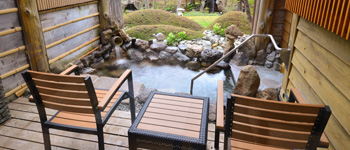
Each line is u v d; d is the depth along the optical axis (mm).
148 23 7375
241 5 8047
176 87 3998
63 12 4211
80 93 1709
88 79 1598
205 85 4062
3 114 2564
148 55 5406
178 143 1602
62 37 4246
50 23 3916
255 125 1417
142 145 1709
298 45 2670
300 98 1762
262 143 1480
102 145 1913
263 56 4680
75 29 4602
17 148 2225
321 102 2016
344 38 1660
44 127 1948
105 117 1930
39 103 1856
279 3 4605
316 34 2145
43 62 3711
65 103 1806
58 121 1950
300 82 2566
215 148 2125
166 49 5371
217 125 1511
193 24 7602
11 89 3205
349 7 1451
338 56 1725
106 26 5473
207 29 6887
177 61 5164
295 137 1397
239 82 3084
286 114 1318
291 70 2945
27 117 2730
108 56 5383
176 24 7453
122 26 6258
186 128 1711
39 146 2256
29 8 3338
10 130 2486
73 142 2295
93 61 5039
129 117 2709
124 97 2303
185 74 4527
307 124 1334
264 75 4219
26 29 3369
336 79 1754
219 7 9070
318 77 2092
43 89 1770
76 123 1928
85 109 1792
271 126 1390
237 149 1526
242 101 1357
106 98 1803
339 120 1693
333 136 1781
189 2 9750
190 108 1982
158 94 2193
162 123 1767
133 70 4742
